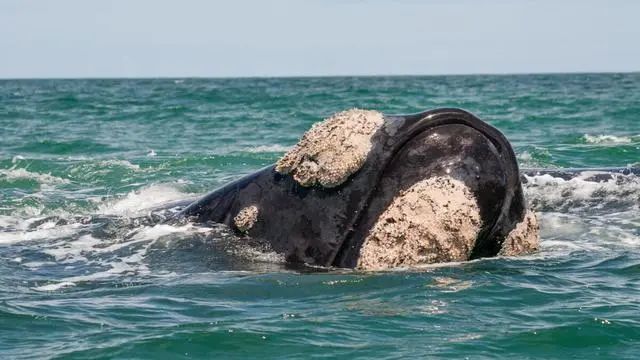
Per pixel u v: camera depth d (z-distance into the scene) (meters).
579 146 59.66
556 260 26.02
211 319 20.69
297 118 98.00
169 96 174.88
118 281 24.20
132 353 18.53
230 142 70.25
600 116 93.19
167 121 96.31
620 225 31.20
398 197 23.62
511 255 25.16
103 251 27.06
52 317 20.95
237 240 25.81
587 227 30.92
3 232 30.42
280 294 22.44
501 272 24.02
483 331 19.72
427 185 23.45
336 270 23.78
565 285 23.36
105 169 51.34
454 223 23.27
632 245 28.67
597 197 34.31
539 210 33.25
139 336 19.48
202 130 83.31
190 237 26.69
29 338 19.56
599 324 20.14
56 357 18.25
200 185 41.81
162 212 29.92
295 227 24.72
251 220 25.72
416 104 126.12
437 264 23.69
